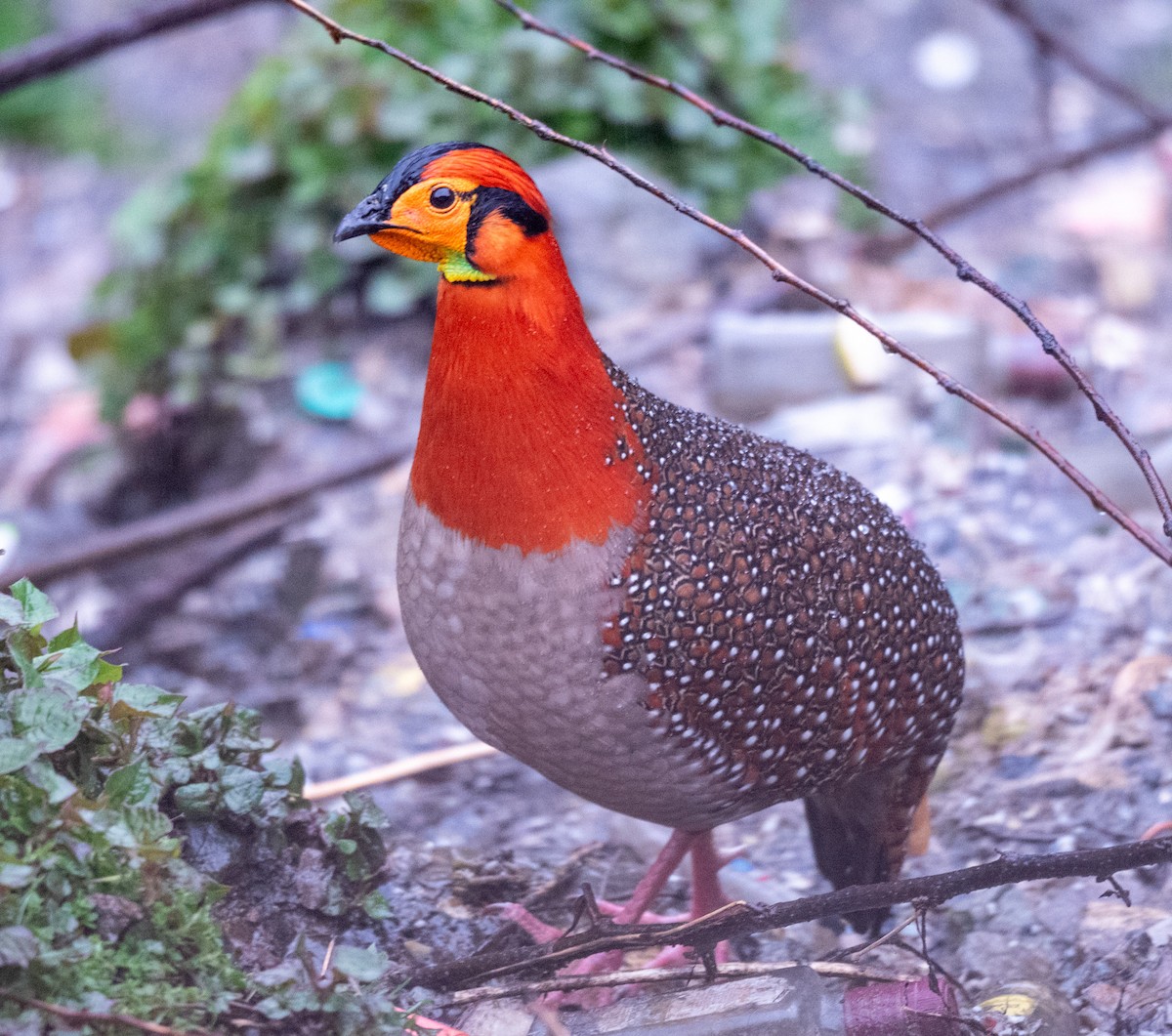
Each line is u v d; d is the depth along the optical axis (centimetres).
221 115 1430
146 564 1151
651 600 490
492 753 761
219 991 454
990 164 1609
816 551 523
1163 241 1407
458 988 530
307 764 838
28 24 1962
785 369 1063
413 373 1223
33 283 1659
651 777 517
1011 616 832
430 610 503
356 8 1282
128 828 450
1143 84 1808
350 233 472
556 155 1249
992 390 1089
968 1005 543
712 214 1255
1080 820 676
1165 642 790
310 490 1082
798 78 1353
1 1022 409
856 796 590
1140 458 473
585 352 491
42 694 452
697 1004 503
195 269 1285
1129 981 566
